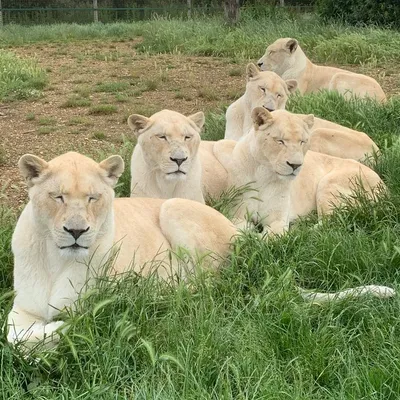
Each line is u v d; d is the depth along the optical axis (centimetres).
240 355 416
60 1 2653
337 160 784
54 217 434
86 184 437
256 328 450
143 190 656
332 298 494
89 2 2697
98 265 459
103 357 405
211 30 2005
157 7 2653
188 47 1875
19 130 1102
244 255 551
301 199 736
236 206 686
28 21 2475
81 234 429
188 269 535
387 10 2002
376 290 496
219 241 552
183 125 638
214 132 969
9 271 541
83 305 443
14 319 449
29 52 1891
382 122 983
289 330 451
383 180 780
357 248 557
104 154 858
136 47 1958
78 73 1593
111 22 2581
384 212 636
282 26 2009
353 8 2039
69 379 405
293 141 644
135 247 502
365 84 1206
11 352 402
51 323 443
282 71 1256
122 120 1161
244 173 689
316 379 412
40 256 451
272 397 377
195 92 1395
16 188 780
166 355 392
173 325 436
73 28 2238
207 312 464
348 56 1697
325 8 2098
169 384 382
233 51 1814
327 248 560
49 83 1466
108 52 1877
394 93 1341
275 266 531
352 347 444
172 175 625
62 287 450
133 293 461
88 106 1276
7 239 557
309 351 427
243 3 2589
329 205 728
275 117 657
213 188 702
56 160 452
